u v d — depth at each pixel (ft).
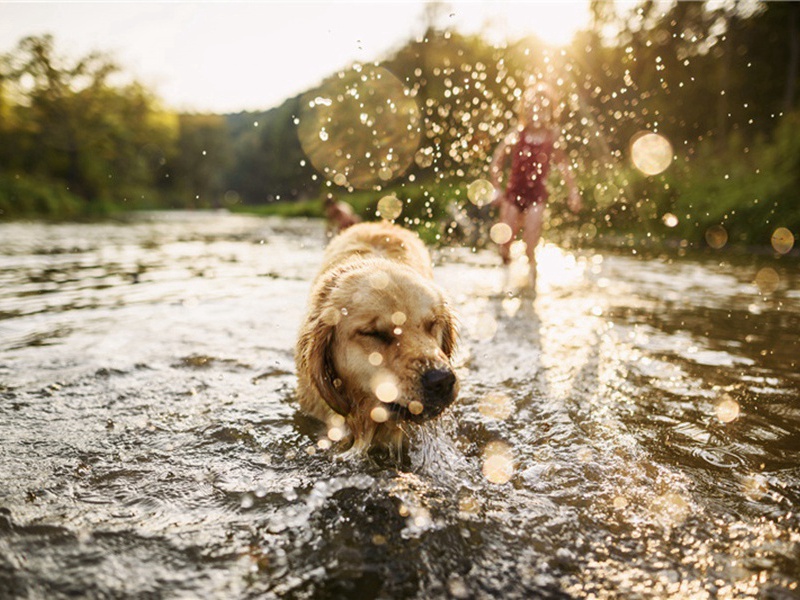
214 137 261.85
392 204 31.73
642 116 46.80
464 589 4.80
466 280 21.80
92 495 6.28
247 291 19.44
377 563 5.12
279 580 4.87
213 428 8.31
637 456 7.34
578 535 5.58
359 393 8.59
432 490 6.51
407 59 107.55
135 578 4.86
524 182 20.40
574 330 14.08
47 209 112.37
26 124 140.26
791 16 80.38
